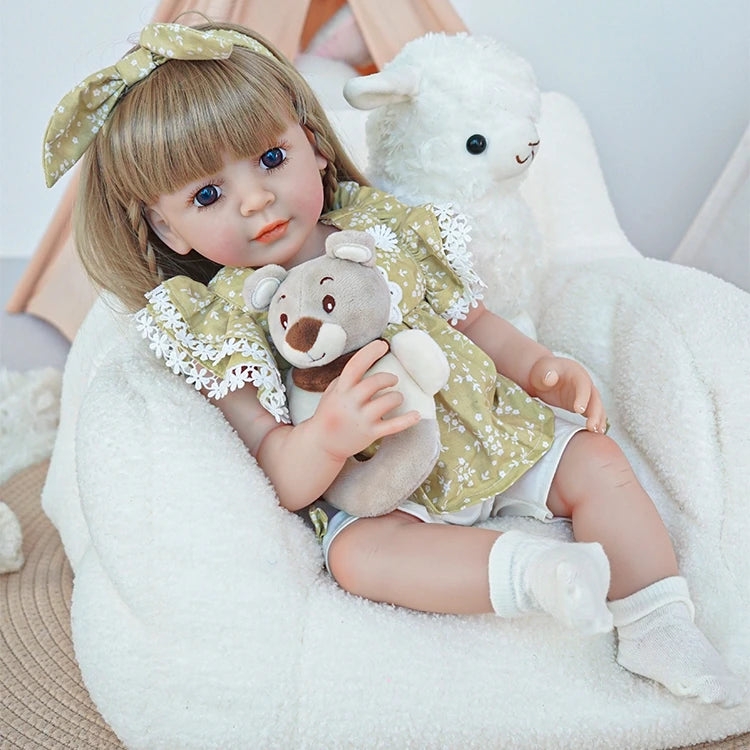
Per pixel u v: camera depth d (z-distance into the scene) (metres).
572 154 1.47
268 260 0.98
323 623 0.83
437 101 1.05
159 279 1.07
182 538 0.84
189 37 0.90
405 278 1.02
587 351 1.19
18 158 1.79
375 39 1.53
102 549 0.86
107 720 0.87
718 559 0.93
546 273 1.28
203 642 0.82
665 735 0.84
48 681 1.03
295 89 1.01
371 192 1.11
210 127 0.90
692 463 0.97
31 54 1.71
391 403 0.81
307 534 0.91
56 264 1.72
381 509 0.88
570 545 0.80
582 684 0.84
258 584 0.83
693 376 1.01
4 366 1.82
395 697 0.81
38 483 1.53
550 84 1.75
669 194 1.82
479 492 0.96
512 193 1.13
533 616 0.86
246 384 0.96
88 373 1.18
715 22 1.68
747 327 1.02
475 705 0.82
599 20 1.70
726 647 0.88
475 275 1.06
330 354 0.83
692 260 1.66
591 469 0.95
